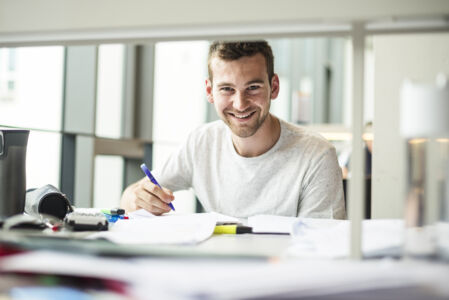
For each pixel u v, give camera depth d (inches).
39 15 26.1
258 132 52.7
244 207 55.0
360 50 23.3
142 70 135.3
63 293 17.1
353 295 15.9
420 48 48.0
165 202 44.9
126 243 27.1
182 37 27.0
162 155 143.7
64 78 96.3
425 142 21.4
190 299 15.4
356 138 23.1
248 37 26.3
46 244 21.6
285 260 21.8
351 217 23.0
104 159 116.4
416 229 21.3
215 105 51.0
